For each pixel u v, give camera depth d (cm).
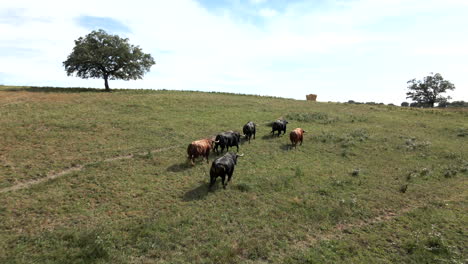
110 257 717
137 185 1191
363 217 1039
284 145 1980
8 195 1031
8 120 2022
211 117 2681
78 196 1067
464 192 1310
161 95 3744
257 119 2772
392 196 1240
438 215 1054
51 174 1263
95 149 1623
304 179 1366
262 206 1069
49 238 792
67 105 2730
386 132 2514
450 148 2075
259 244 815
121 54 4344
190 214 972
